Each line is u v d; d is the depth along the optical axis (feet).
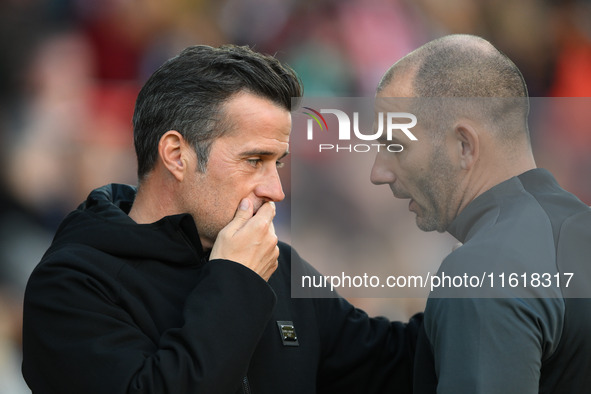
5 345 49.47
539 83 68.49
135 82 58.70
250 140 21.74
